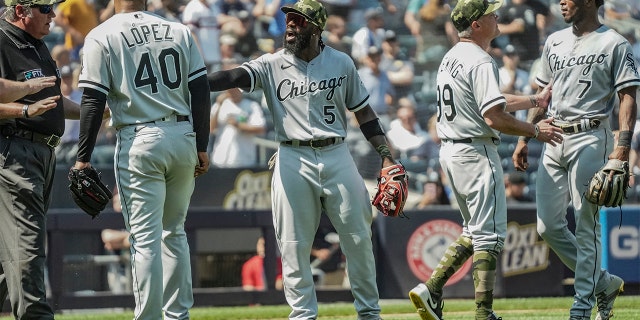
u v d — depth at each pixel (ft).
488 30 79.36
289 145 74.13
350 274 75.10
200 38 174.40
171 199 71.51
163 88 69.26
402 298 132.05
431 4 186.29
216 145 156.25
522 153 87.25
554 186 84.07
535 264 131.34
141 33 69.26
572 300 121.70
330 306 119.96
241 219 129.49
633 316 98.48
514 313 107.65
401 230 132.36
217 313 114.62
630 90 79.87
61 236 125.29
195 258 128.26
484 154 78.48
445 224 132.87
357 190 74.02
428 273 132.26
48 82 69.56
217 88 73.51
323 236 131.44
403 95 177.58
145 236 68.69
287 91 73.67
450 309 112.88
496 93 75.77
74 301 125.18
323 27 73.51
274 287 129.80
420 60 181.88
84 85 67.77
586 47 81.56
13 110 67.97
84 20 170.71
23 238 70.18
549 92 84.99
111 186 135.74
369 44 179.32
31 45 72.69
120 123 69.36
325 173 73.31
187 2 177.99
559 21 184.24
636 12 190.60
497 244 78.28
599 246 81.82
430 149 168.96
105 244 127.34
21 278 69.87
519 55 180.86
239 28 176.65
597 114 81.46
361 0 187.42
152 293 68.28
